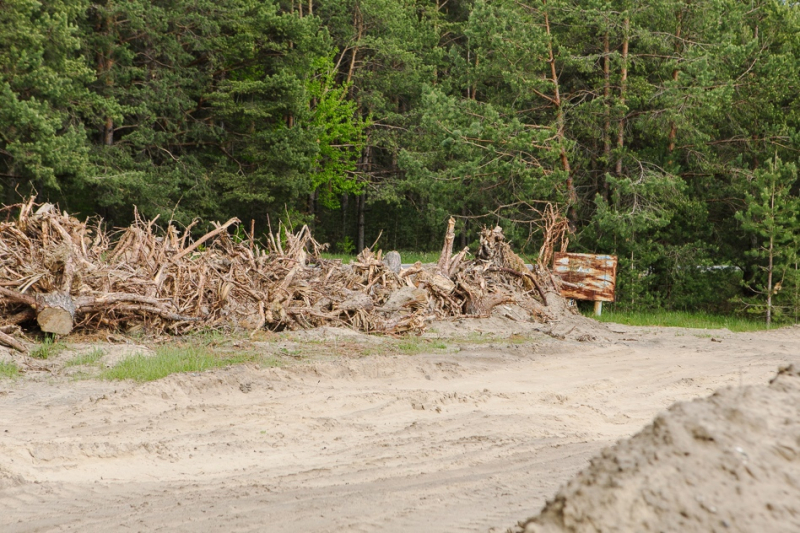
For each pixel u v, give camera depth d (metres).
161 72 42.47
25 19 33.28
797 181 33.78
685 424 3.45
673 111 31.69
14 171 35.78
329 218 63.47
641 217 31.42
